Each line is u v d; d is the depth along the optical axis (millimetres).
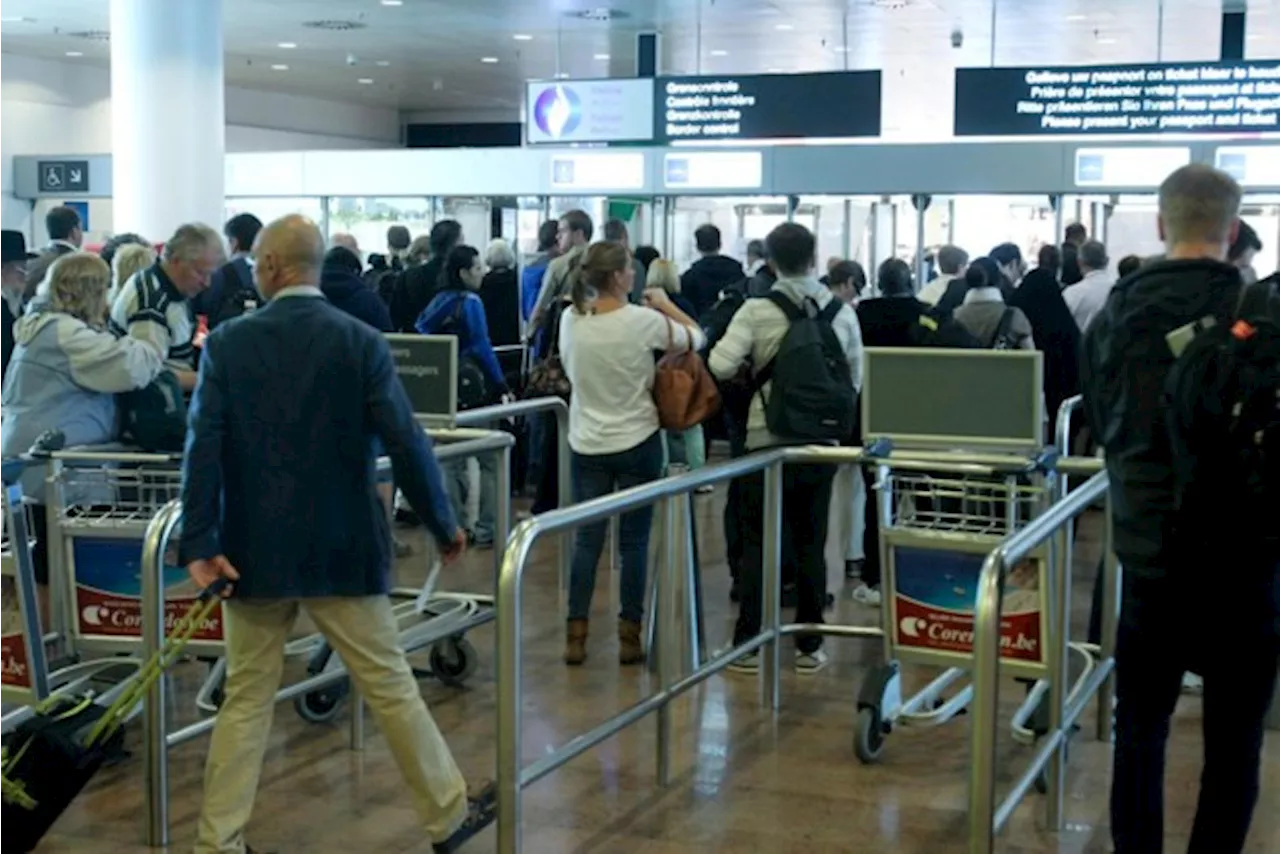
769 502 5266
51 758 3854
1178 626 3309
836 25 16766
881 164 13391
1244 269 6180
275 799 4492
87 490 4789
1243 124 12109
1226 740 3357
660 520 4512
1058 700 4254
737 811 4422
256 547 3643
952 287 8211
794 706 5406
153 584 4020
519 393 9094
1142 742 3455
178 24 12617
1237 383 3047
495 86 24266
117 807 4402
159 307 5512
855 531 7402
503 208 15547
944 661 4641
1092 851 4129
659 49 19000
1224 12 15383
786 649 6168
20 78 21672
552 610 6816
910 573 4637
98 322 5129
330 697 5164
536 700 5469
